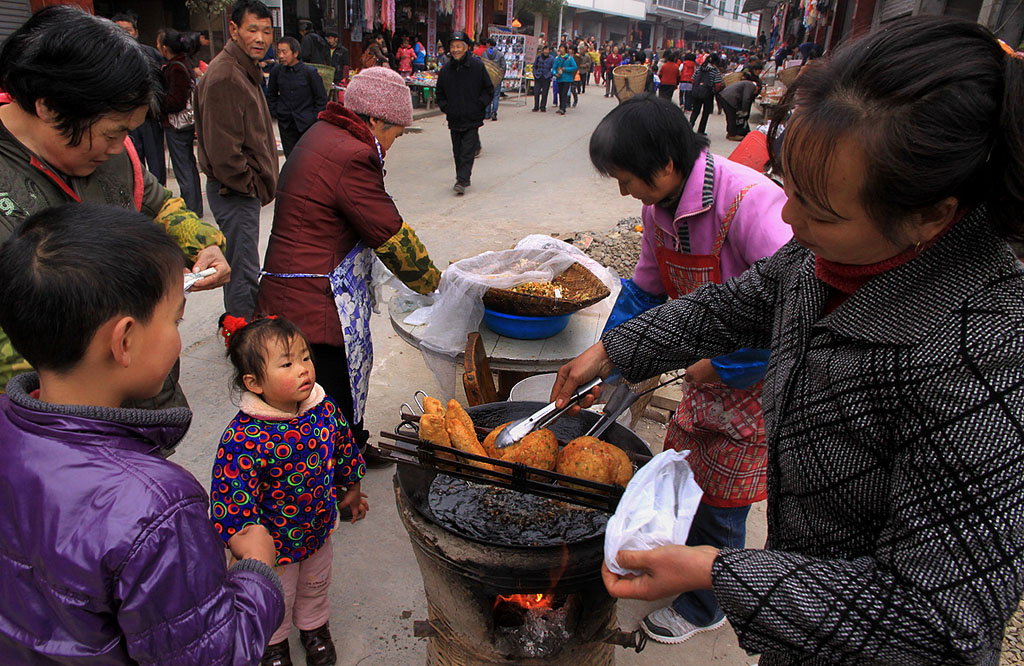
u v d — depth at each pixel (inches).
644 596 40.1
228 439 70.1
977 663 30.2
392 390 145.3
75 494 36.1
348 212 93.0
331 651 83.4
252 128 144.4
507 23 920.3
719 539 78.9
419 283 101.0
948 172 28.0
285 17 568.1
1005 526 28.7
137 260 37.6
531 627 63.2
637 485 45.9
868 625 31.4
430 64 652.1
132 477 37.0
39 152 61.6
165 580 36.4
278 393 68.9
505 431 64.4
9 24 290.2
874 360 33.3
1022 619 86.4
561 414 64.8
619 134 63.4
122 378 39.9
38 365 39.0
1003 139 28.0
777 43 980.6
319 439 72.9
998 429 28.9
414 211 282.0
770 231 63.8
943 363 30.6
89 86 54.9
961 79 27.3
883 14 456.8
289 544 74.7
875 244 32.7
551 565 53.1
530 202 305.1
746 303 51.6
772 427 41.3
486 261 114.7
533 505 63.9
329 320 96.0
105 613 37.1
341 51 509.0
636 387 99.0
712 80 510.3
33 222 38.5
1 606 38.9
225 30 492.1
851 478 35.4
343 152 91.5
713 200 66.1
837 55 31.5
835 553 37.6
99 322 36.9
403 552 102.3
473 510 63.9
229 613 40.0
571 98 830.5
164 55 231.1
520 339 107.5
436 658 70.9
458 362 107.3
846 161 29.4
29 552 36.5
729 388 69.7
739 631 35.3
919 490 31.1
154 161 241.0
